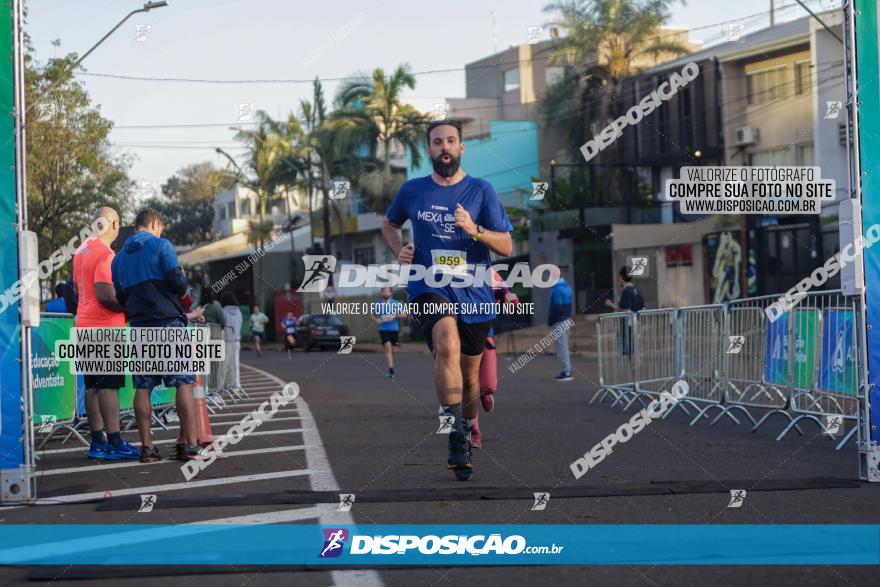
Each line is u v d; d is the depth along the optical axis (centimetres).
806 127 3384
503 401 1311
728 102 3625
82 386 978
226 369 1448
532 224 4075
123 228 1073
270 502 549
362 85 4406
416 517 503
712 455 742
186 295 777
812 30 3284
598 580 383
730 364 1016
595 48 4203
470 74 5412
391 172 4478
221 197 6975
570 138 4319
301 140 4766
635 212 3900
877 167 621
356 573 399
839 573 388
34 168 2483
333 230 5000
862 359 605
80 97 2497
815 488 578
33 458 589
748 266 3325
